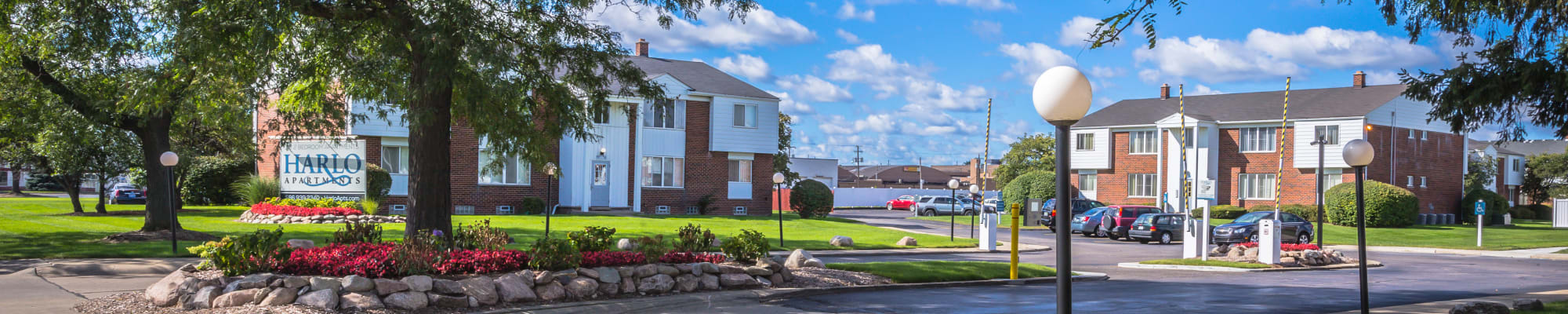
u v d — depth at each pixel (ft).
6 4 58.54
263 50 42.88
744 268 46.19
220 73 46.85
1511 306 39.34
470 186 125.80
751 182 145.59
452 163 124.67
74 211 115.75
